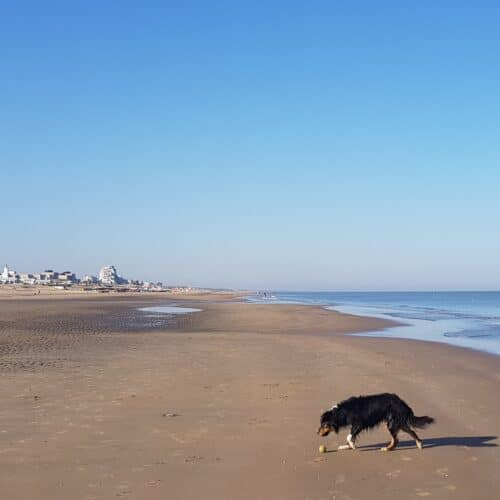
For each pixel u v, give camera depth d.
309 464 8.03
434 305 85.38
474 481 7.36
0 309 53.41
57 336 27.19
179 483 7.20
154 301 88.56
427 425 8.80
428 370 16.56
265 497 6.81
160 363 17.66
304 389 13.30
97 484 7.11
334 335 29.34
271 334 29.75
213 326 35.94
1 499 6.62
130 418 10.41
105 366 16.95
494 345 23.95
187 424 10.03
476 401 12.09
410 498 6.80
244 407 11.40
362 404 8.78
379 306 78.69
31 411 10.90
